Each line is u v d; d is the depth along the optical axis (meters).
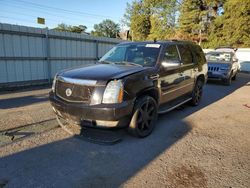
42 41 9.77
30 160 3.23
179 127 4.77
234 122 5.24
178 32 36.16
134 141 3.97
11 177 2.82
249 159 3.46
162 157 3.44
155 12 44.03
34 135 4.08
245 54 21.09
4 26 8.36
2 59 8.52
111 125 3.54
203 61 6.90
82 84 3.61
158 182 2.81
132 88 3.70
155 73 4.28
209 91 9.48
